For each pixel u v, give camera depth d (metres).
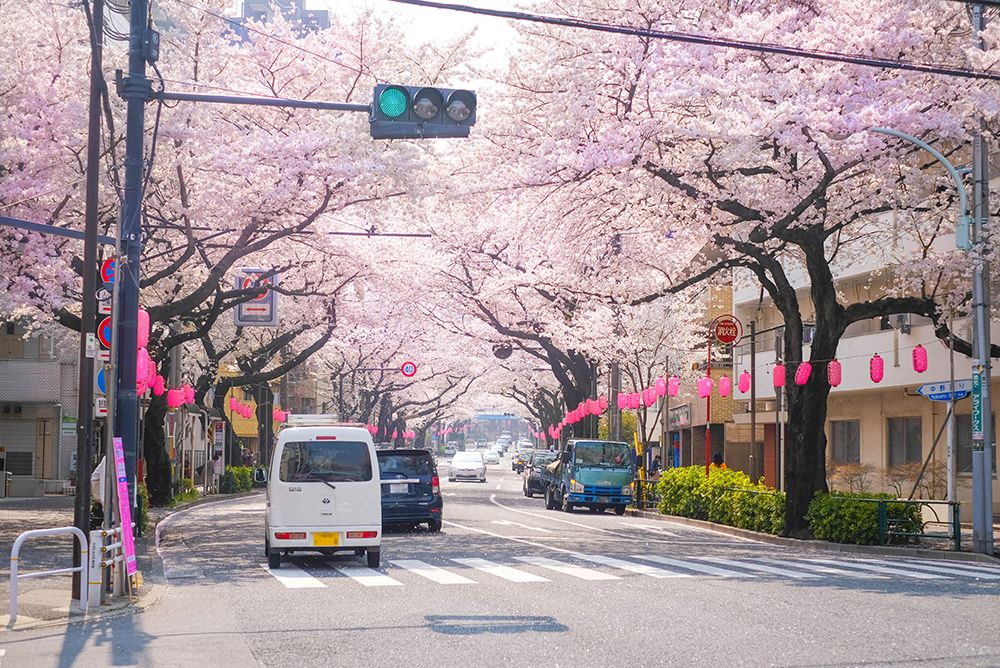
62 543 21.64
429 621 10.55
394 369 61.88
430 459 24.20
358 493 16.53
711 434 51.03
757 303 41.38
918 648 8.84
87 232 12.63
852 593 12.66
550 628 10.01
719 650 8.78
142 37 15.13
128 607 11.94
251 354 46.06
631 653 8.66
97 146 12.84
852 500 22.09
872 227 31.44
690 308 42.88
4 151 20.78
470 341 47.19
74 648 9.30
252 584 14.27
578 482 36.00
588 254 26.55
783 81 19.02
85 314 12.53
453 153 27.28
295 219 26.25
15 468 44.72
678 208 22.59
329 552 16.91
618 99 21.52
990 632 9.67
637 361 41.41
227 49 25.34
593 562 16.94
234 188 23.05
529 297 37.41
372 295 46.09
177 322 33.00
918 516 21.69
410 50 26.12
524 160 22.97
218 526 27.08
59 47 22.42
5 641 9.79
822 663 8.20
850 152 19.56
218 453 47.19
